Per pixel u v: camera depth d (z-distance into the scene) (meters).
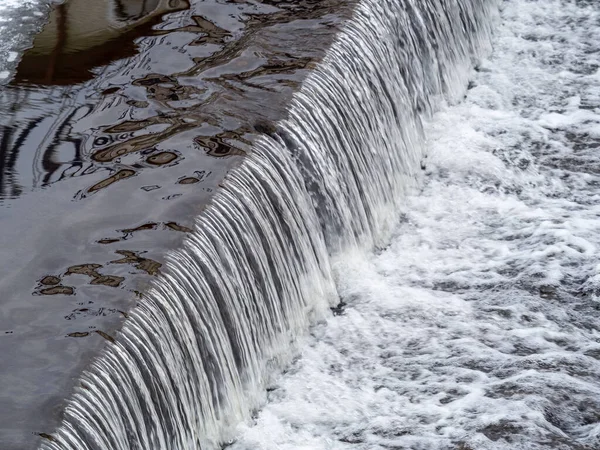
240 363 8.32
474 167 12.40
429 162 12.52
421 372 9.23
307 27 11.07
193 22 11.15
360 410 8.77
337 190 10.07
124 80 10.04
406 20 12.46
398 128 11.88
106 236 7.87
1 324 7.01
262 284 8.64
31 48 10.59
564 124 13.48
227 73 10.16
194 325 7.64
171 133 9.19
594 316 10.06
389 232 11.26
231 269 8.18
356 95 10.72
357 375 9.19
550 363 9.34
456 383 9.08
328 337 9.59
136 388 6.93
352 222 10.41
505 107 13.92
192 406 7.61
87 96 9.77
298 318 9.35
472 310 10.06
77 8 11.45
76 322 7.04
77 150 8.94
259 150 9.02
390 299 10.12
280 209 8.99
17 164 8.71
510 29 15.93
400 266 10.73
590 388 9.01
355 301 10.05
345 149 10.34
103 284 7.38
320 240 9.75
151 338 7.16
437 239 11.21
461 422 8.57
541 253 10.92
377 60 11.41
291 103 9.69
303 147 9.54
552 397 8.84
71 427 6.30
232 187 8.49
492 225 11.50
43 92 9.81
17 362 6.70
